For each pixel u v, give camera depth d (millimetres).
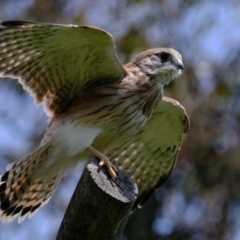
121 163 13625
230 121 19422
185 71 19734
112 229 9695
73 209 9766
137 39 20000
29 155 12016
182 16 20516
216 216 19422
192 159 19031
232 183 19094
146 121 12422
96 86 12125
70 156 11914
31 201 12320
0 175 12133
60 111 12188
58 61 11555
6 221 12164
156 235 18688
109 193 9656
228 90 19641
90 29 10914
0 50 11305
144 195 13820
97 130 11938
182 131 13188
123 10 20266
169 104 12703
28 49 11328
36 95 11883
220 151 19094
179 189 19062
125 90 12055
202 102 19438
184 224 19375
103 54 11453
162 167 13695
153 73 12328
